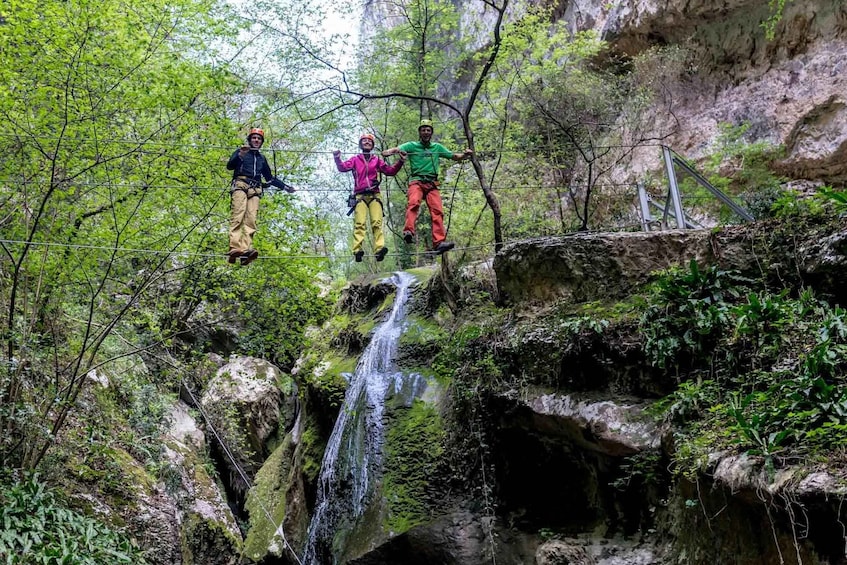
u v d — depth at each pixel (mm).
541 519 9234
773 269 7633
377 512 10094
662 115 15195
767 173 12820
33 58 8758
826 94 12414
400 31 17109
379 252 8773
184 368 13492
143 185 9750
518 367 9469
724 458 5832
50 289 10719
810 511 4781
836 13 12656
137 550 10297
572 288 9422
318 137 13133
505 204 14133
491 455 9734
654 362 7625
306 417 14867
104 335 10352
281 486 15133
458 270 12508
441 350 11617
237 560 13461
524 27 13961
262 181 8977
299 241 11617
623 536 8086
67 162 9266
